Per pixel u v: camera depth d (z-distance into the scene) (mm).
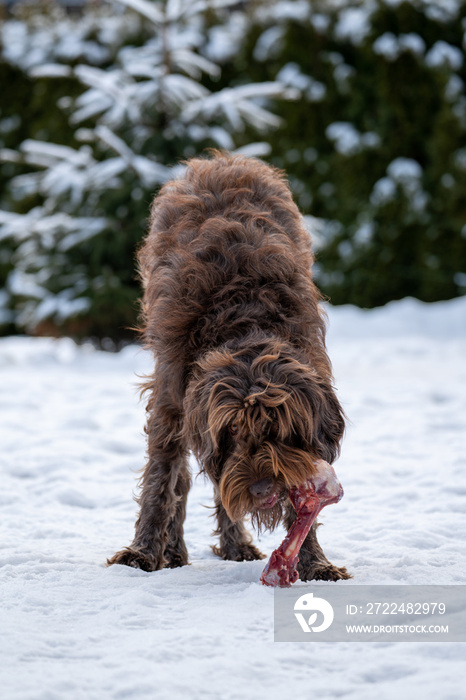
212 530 6414
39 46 22688
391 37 21797
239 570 4898
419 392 11922
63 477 7586
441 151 21766
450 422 9734
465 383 12781
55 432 9477
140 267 6184
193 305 4930
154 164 16031
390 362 15969
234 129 16406
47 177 16250
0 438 9102
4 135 22844
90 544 5641
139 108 16188
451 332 20672
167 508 5312
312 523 4645
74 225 16141
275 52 22234
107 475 7855
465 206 21844
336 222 22344
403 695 3035
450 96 21578
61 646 3596
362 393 11992
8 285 22094
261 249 5020
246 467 4184
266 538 6168
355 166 21984
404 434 9211
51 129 21938
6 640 3639
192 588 4582
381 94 21750
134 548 5207
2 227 18250
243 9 26500
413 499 6727
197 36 19281
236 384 4277
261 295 4863
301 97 21875
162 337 5012
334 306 22688
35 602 4207
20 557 5062
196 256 5082
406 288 22750
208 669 3318
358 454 8438
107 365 15711
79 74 15961
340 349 18047
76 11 30547
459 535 5629
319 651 3578
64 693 3109
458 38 22203
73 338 17000
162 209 5707
